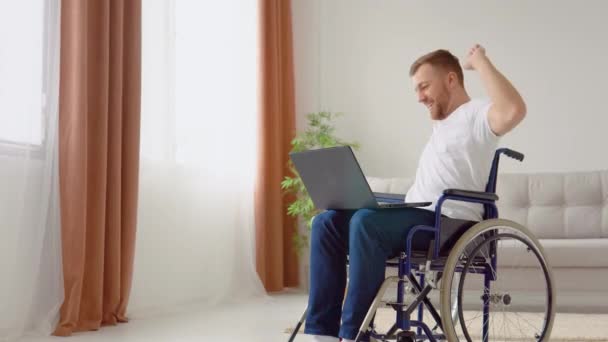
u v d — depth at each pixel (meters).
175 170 4.00
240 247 4.65
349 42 5.51
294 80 5.38
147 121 3.80
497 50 5.31
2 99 2.90
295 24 5.51
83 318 3.19
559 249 3.81
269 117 4.91
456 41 5.38
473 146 2.12
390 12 5.47
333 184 2.10
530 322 3.31
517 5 5.29
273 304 4.29
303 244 5.14
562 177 4.55
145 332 3.15
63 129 3.12
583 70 5.19
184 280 4.09
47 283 3.11
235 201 4.59
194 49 4.23
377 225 1.98
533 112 5.23
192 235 4.16
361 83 5.48
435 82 2.25
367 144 5.45
